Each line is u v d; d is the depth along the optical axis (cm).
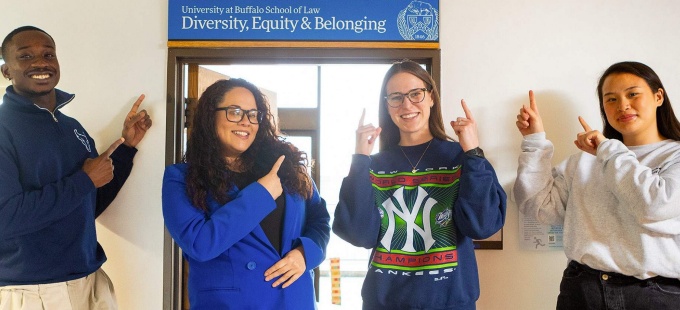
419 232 194
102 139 264
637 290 197
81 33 267
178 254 269
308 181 202
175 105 265
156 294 261
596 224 207
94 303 238
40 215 205
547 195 228
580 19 266
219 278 177
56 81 223
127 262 262
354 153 198
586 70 265
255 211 175
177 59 268
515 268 262
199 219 176
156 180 262
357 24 265
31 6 267
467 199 185
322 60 271
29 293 213
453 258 189
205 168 184
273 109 404
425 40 265
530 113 234
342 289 654
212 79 301
